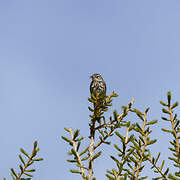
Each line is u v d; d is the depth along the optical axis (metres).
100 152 5.66
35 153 5.47
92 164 5.66
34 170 5.48
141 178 5.26
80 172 5.57
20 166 5.42
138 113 6.01
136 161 5.52
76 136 5.79
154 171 5.34
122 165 5.33
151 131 5.86
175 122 5.46
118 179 5.29
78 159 5.69
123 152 5.72
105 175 5.27
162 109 5.52
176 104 5.46
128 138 5.80
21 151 5.50
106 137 6.41
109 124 6.71
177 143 5.38
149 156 5.47
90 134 6.85
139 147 5.68
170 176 5.10
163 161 5.37
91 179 5.57
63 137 5.80
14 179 5.40
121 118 6.54
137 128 5.90
